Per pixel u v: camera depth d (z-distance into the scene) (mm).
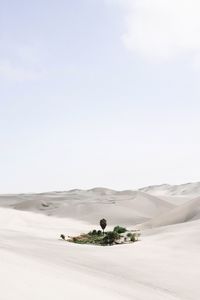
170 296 16156
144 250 28016
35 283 11617
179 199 171625
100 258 24406
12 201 160000
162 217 65875
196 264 23094
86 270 19469
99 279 17141
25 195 189250
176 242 30734
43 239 35312
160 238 34031
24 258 18422
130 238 36562
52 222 86375
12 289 10062
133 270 21266
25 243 29562
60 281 13258
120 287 16109
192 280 19391
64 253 25422
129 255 25938
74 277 15734
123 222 93625
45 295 10375
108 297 12805
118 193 155625
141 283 18203
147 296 15367
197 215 57531
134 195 146500
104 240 35906
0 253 18016
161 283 18641
